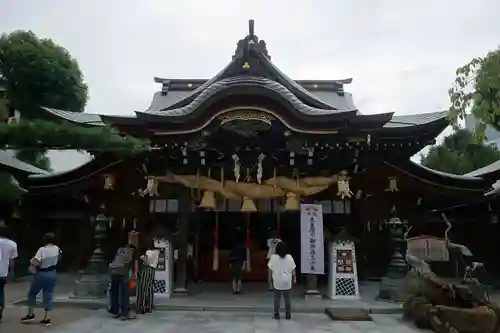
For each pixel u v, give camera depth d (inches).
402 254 471.5
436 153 1120.2
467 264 559.2
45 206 696.4
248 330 339.6
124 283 375.6
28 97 796.0
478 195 559.2
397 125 520.1
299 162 488.1
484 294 390.6
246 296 478.3
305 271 454.6
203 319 378.0
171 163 488.4
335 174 490.6
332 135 462.0
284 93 450.9
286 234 604.4
